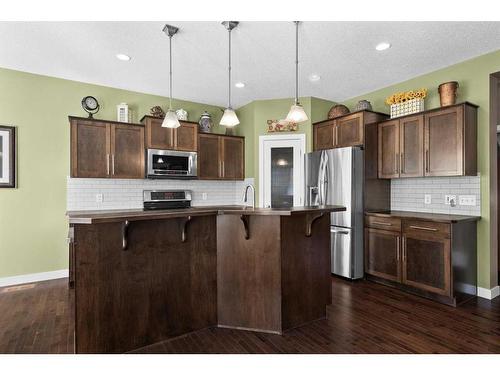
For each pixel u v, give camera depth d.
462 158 2.99
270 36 2.77
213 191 5.07
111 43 2.91
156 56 3.19
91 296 1.96
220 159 4.80
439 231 2.95
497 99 3.25
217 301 2.50
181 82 4.01
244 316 2.43
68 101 3.92
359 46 2.96
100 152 3.80
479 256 3.13
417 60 3.28
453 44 2.91
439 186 3.52
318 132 4.51
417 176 3.40
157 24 2.57
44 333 2.35
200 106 5.00
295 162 4.64
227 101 4.89
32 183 3.68
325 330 2.40
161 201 4.48
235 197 5.27
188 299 2.37
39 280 3.71
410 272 3.22
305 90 4.31
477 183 3.16
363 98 4.47
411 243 3.21
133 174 4.02
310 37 2.79
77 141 3.66
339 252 3.84
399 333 2.34
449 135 3.11
